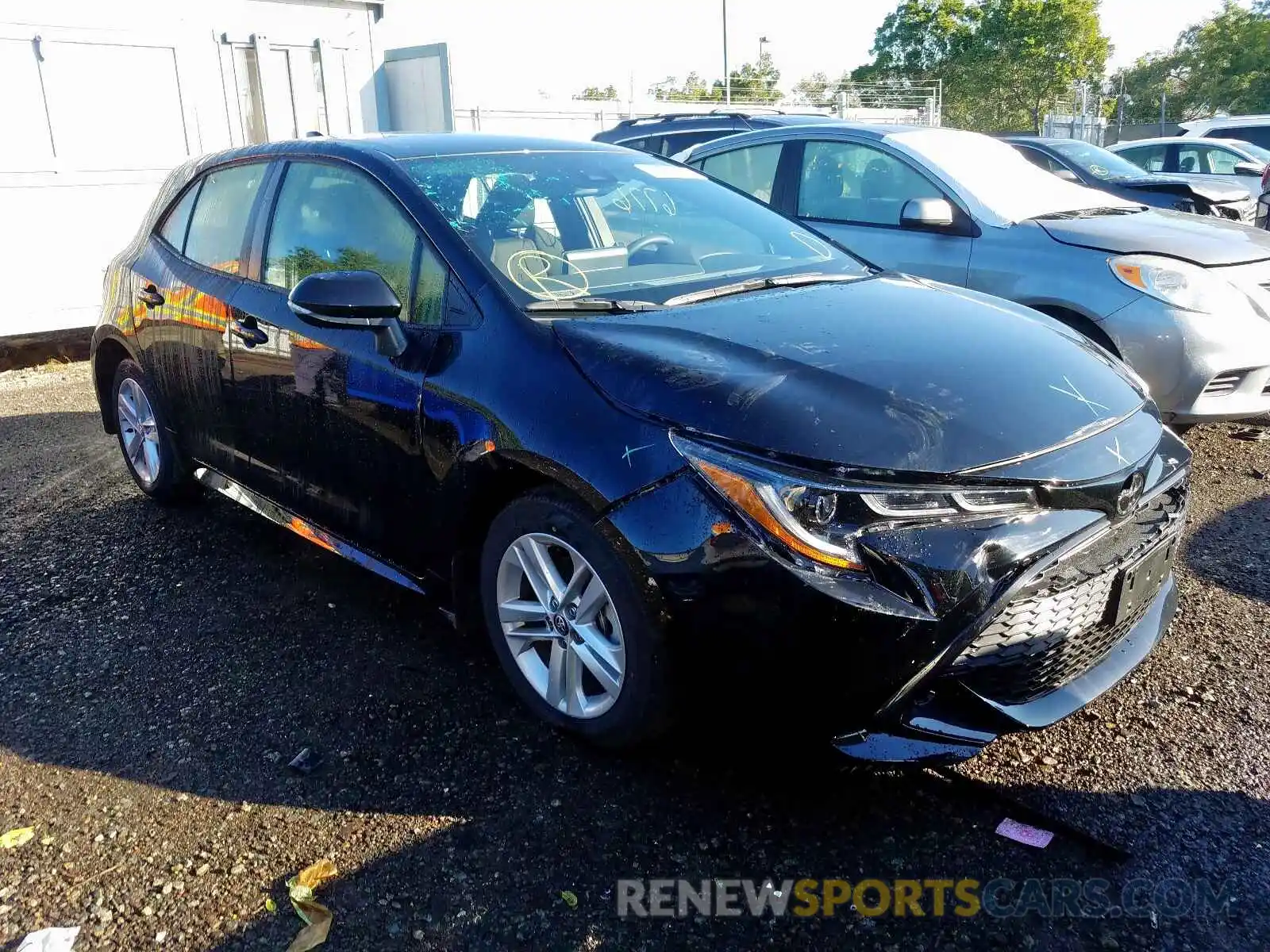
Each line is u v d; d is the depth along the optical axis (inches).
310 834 96.6
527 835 96.0
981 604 87.7
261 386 139.0
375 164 130.7
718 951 82.9
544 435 100.7
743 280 128.3
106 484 199.8
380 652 130.8
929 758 91.0
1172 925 85.3
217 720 116.0
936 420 91.9
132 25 328.5
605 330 106.3
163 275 163.3
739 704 92.1
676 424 93.2
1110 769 105.3
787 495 86.9
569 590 103.8
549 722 110.7
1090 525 93.9
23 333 314.2
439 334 114.7
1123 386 108.3
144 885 90.5
